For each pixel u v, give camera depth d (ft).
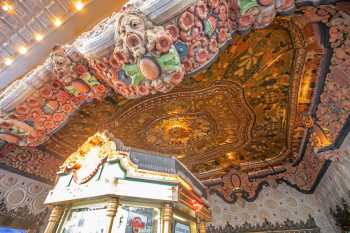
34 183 22.71
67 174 8.13
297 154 26.45
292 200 27.63
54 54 11.84
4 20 21.66
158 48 7.54
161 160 7.26
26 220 21.07
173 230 6.35
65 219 7.04
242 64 14.47
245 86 16.67
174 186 6.58
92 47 9.37
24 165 21.56
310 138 20.92
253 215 28.45
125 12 7.83
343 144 15.76
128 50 8.10
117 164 6.73
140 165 6.72
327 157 17.58
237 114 20.11
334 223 23.22
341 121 15.05
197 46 8.20
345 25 10.87
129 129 21.62
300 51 13.29
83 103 14.74
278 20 11.29
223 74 15.33
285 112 19.51
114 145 7.30
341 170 18.21
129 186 6.15
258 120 20.86
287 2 8.32
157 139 23.86
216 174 32.50
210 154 27.61
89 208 6.68
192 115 20.17
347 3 9.60
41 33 21.66
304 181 27.61
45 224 22.43
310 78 15.29
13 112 13.21
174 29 7.68
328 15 10.61
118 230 5.52
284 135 23.35
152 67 7.93
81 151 8.16
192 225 7.72
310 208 26.21
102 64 9.70
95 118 19.16
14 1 20.51
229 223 28.81
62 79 12.51
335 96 14.76
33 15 21.03
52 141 20.92
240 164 30.66
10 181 20.80
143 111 19.19
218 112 19.80
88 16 20.34
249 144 25.49
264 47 13.15
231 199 30.66
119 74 9.45
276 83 16.33
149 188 6.28
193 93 17.21
